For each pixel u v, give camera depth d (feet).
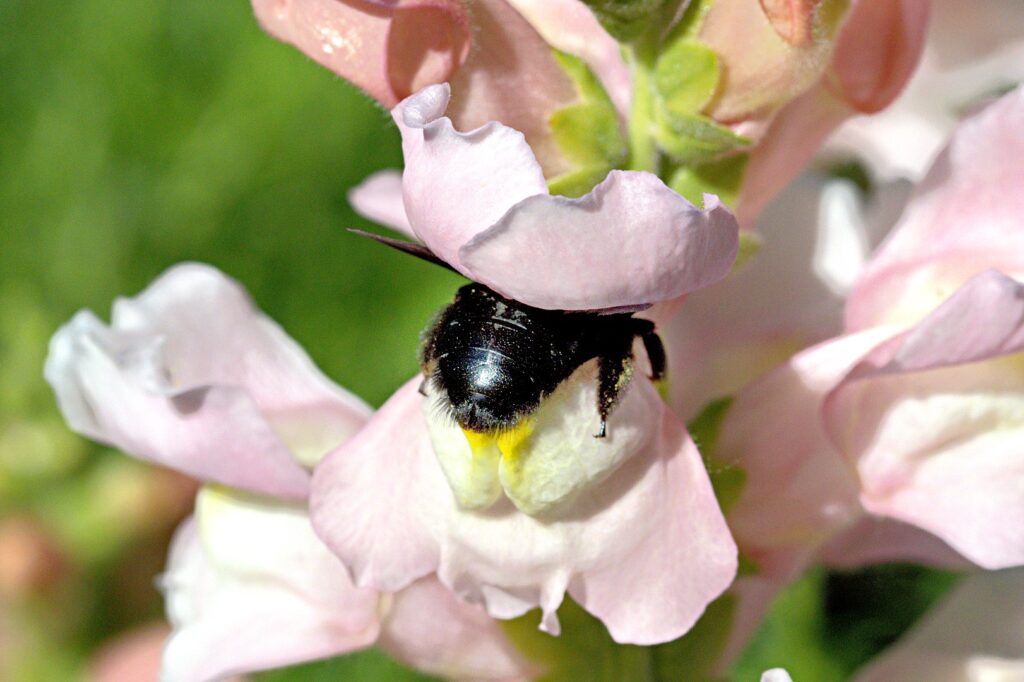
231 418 0.91
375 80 0.89
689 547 0.86
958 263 0.90
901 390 0.89
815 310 0.96
